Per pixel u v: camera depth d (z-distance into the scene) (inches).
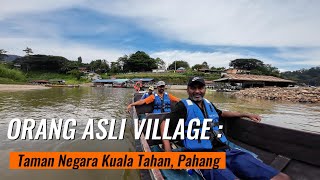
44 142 210.5
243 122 149.7
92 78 3223.4
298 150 118.0
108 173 146.0
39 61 3907.5
